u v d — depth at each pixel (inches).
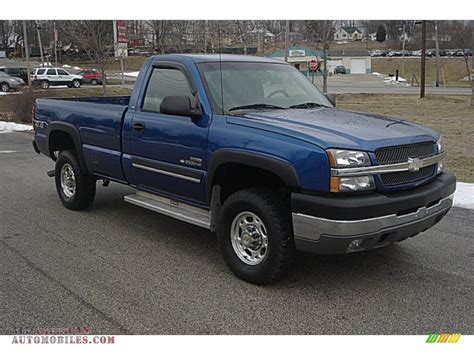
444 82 2197.3
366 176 162.4
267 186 187.2
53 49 2847.0
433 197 177.9
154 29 1412.4
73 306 167.2
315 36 1288.1
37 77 1635.1
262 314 161.8
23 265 202.7
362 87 1902.1
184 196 210.8
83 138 263.0
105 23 1181.1
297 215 165.0
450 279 187.6
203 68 209.0
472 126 673.0
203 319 158.7
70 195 285.6
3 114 932.6
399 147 171.0
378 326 154.5
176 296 174.4
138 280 187.6
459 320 157.8
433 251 216.2
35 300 171.6
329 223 159.0
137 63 2556.6
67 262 205.9
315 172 160.6
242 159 178.1
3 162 449.4
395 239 171.0
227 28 1229.7
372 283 184.4
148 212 280.7
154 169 219.1
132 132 228.1
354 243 160.9
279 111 203.2
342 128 175.8
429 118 785.6
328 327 154.1
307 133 168.4
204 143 192.9
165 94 218.5
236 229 189.0
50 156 294.8
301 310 164.4
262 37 1448.1
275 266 175.2
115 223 259.9
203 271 196.2
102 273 194.4
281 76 229.5
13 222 262.1
